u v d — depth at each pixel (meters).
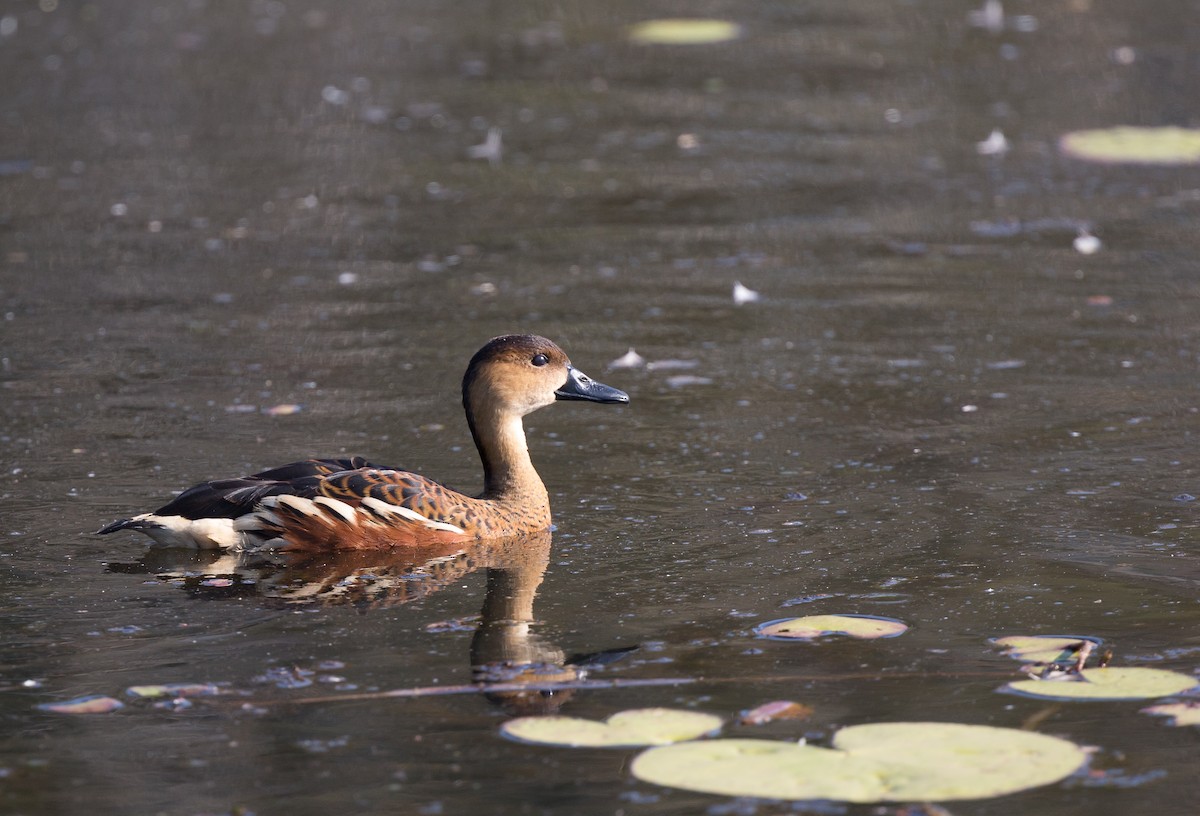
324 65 29.94
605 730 7.84
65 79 28.55
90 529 11.10
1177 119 24.92
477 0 36.56
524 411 11.50
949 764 7.27
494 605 9.77
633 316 16.88
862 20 33.69
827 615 9.42
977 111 26.06
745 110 26.56
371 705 8.32
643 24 33.41
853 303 17.28
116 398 14.20
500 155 23.98
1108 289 17.59
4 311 16.98
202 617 9.59
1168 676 8.37
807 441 13.02
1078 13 33.50
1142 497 11.52
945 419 13.52
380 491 10.83
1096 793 7.32
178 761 7.74
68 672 8.77
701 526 11.14
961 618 9.40
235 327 16.48
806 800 7.16
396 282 18.16
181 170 23.06
